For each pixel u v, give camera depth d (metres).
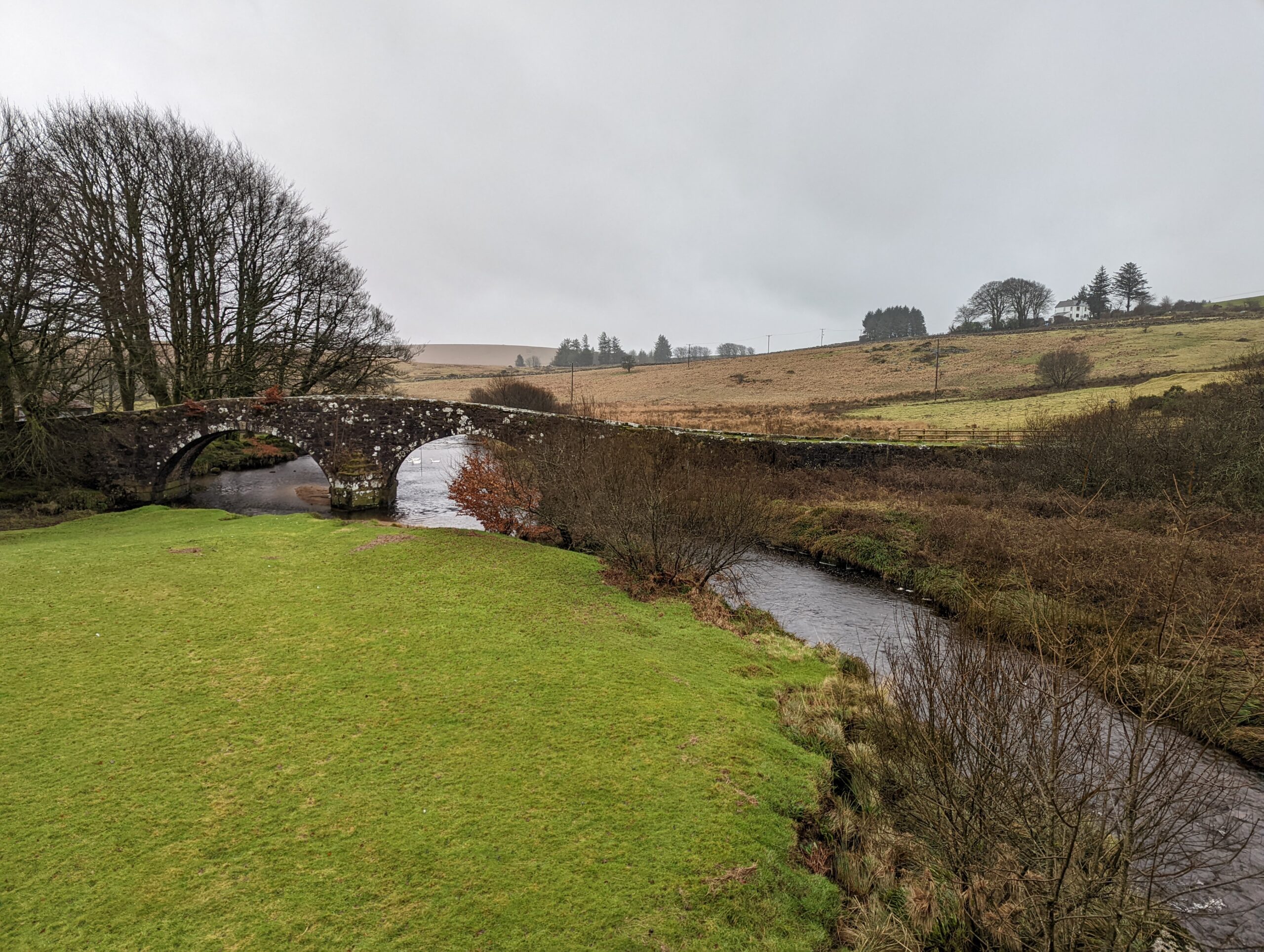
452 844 6.52
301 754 7.92
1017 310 106.38
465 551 17.47
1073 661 6.22
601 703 9.62
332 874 6.03
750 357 117.19
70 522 21.08
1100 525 20.17
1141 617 12.76
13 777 7.14
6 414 25.20
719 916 5.87
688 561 16.80
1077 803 5.27
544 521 21.66
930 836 7.03
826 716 9.84
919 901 6.33
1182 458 23.55
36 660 9.81
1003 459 29.86
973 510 23.75
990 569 16.47
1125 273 115.81
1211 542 17.11
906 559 20.66
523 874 6.18
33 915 5.37
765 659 12.22
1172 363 60.84
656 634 12.84
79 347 28.30
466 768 7.83
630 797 7.45
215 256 33.50
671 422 50.62
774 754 8.59
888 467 31.17
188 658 10.27
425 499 31.67
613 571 16.84
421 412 28.97
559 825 6.90
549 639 11.98
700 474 19.84
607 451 21.12
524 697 9.68
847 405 63.78
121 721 8.40
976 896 5.88
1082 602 13.70
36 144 27.69
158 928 5.32
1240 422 23.23
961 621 7.60
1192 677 5.45
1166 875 5.49
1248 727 9.54
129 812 6.70
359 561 16.00
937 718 7.16
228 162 33.88
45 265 24.72
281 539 17.91
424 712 9.09
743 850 6.71
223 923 5.42
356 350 38.78
